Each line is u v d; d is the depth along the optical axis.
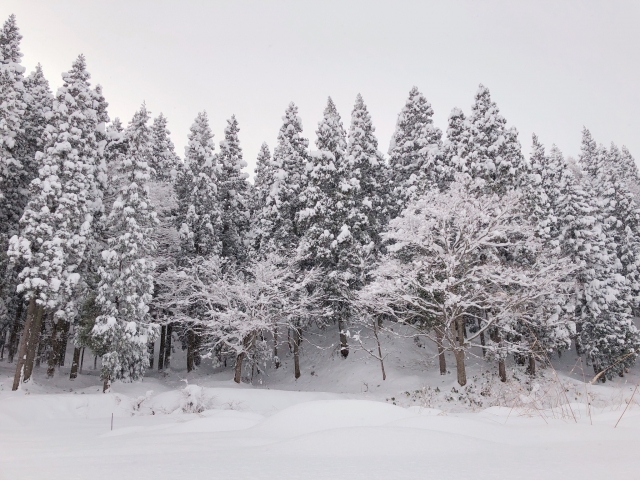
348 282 27.33
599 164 43.59
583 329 28.12
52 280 21.05
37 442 6.55
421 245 20.47
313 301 27.81
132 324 22.59
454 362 27.53
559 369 30.14
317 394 19.80
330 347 31.67
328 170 29.38
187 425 7.87
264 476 2.45
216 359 31.66
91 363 34.59
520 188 24.67
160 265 30.55
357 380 26.11
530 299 19.94
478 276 20.20
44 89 30.62
